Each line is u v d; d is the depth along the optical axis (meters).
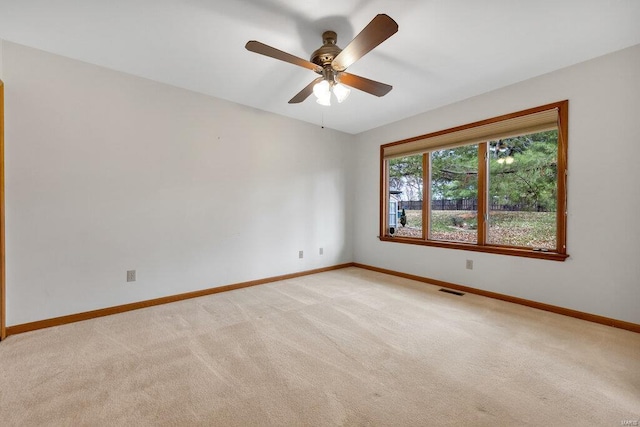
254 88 3.10
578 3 1.80
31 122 2.32
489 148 3.28
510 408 1.44
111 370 1.77
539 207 2.89
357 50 1.74
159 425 1.33
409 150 4.05
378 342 2.14
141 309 2.83
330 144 4.59
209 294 3.32
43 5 1.81
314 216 4.38
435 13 1.89
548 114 2.73
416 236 4.08
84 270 2.57
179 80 2.92
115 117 2.70
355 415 1.39
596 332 2.29
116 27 2.05
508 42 2.23
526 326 2.42
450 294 3.32
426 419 1.37
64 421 1.35
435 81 2.91
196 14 1.90
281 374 1.73
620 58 2.34
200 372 1.75
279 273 3.97
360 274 4.33
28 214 2.32
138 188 2.84
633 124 2.29
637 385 1.61
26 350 2.01
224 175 3.43
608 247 2.42
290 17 1.93
